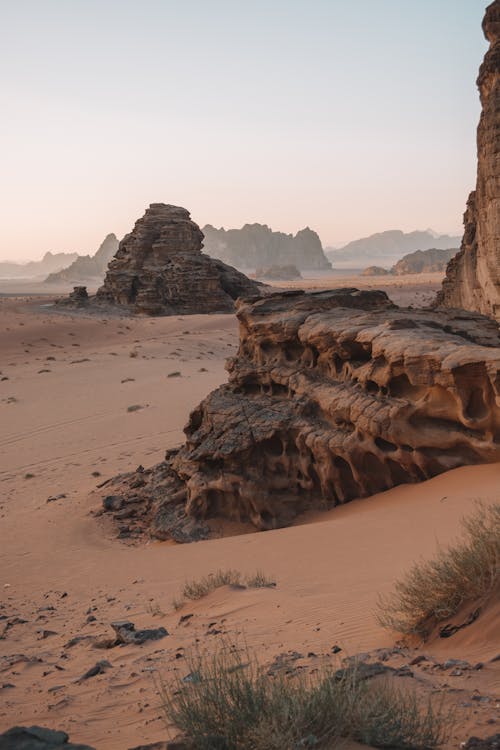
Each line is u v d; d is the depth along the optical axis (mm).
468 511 14828
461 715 5445
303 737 5086
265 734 5066
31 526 25312
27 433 41719
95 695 7922
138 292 116688
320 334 23188
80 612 14195
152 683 7984
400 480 20562
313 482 22094
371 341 21203
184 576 16047
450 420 19406
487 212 37688
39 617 14195
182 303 113375
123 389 52156
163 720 6363
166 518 23516
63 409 47062
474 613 7562
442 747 4992
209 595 12711
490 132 36344
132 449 37062
